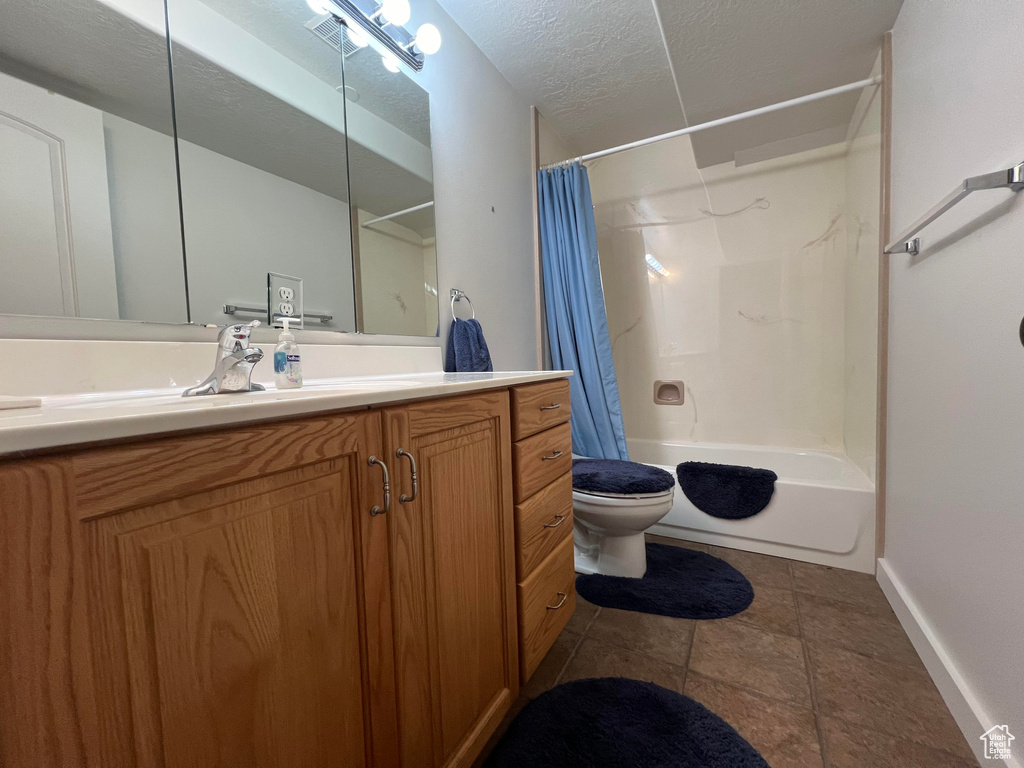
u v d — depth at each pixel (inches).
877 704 40.4
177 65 34.4
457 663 31.8
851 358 81.3
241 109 38.8
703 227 99.2
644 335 106.1
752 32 58.3
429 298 59.0
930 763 34.4
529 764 35.0
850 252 82.0
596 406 86.0
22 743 12.9
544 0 59.7
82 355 28.1
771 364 94.2
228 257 37.4
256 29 40.3
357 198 49.3
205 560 17.5
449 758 31.0
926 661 44.6
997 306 33.3
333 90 47.1
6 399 21.5
